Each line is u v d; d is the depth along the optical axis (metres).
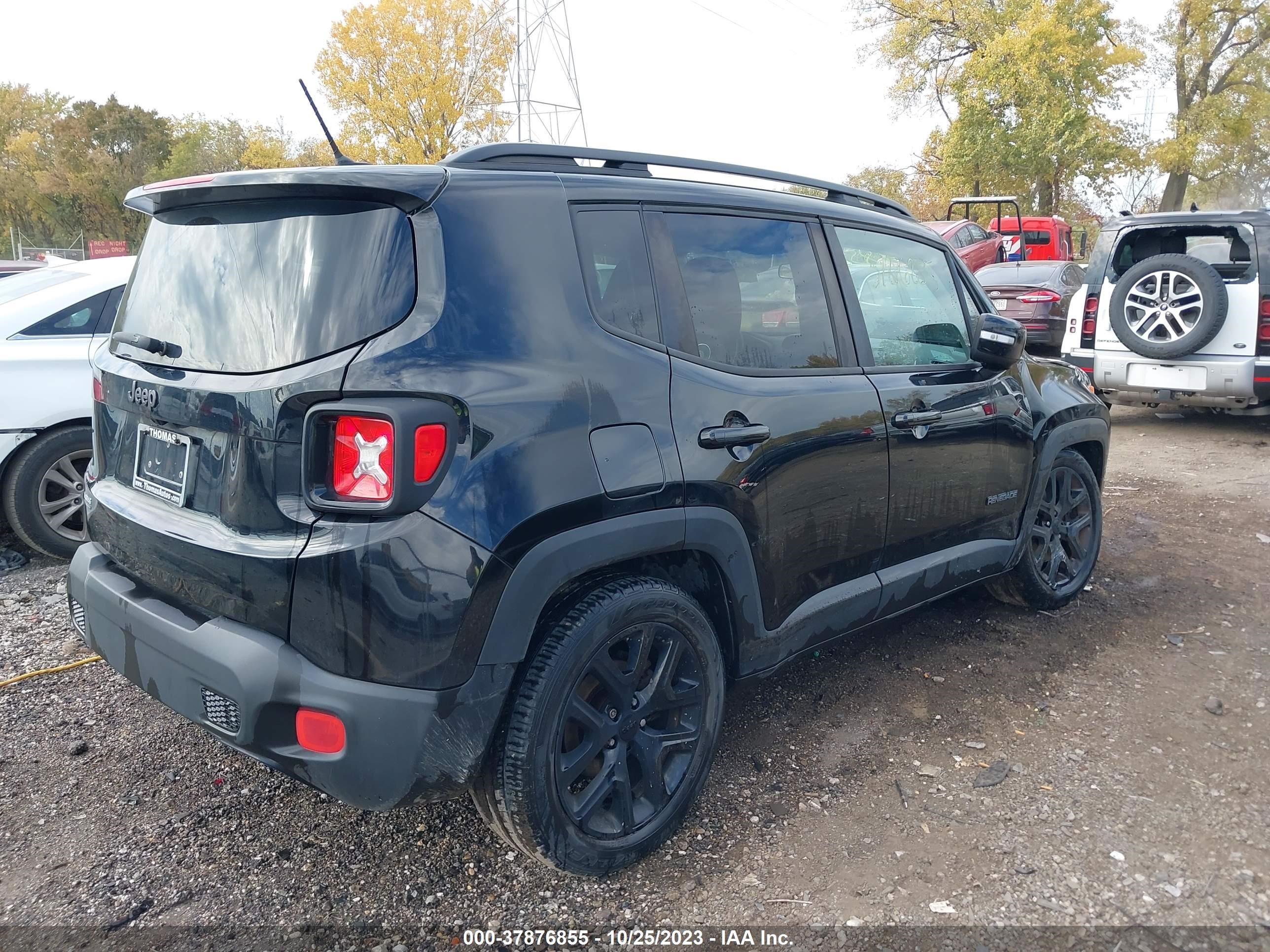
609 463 2.32
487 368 2.14
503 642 2.15
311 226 2.17
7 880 2.49
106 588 2.52
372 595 1.99
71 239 63.47
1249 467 7.26
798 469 2.84
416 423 2.00
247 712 2.07
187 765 3.06
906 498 3.31
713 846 2.67
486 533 2.09
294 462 2.06
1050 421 4.07
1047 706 3.51
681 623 2.56
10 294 5.25
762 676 2.94
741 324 2.80
